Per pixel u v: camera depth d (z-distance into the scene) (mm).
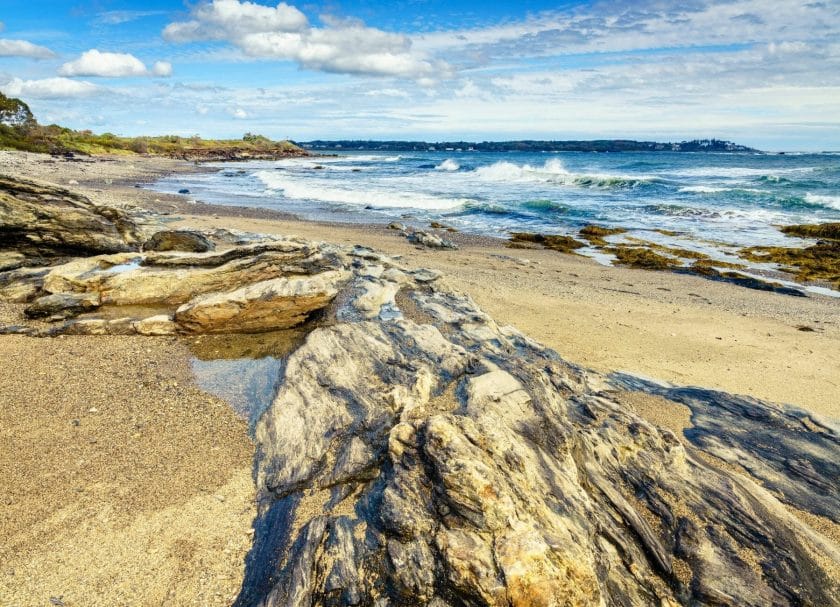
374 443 8039
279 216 36844
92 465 8141
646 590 6395
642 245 29734
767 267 25594
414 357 10516
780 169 81812
